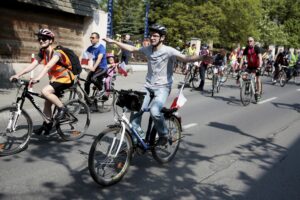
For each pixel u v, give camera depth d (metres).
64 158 5.49
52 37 5.76
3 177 4.63
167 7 33.56
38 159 5.36
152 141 5.26
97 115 8.47
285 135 7.98
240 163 5.95
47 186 4.49
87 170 5.10
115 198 4.33
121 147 4.78
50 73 5.93
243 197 4.66
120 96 4.86
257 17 36.00
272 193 4.84
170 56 5.04
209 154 6.31
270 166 5.90
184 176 5.20
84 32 16.53
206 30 30.33
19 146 5.59
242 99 11.34
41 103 8.87
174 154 5.82
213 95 13.30
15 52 13.52
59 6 14.48
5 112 5.44
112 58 8.99
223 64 14.25
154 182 4.91
